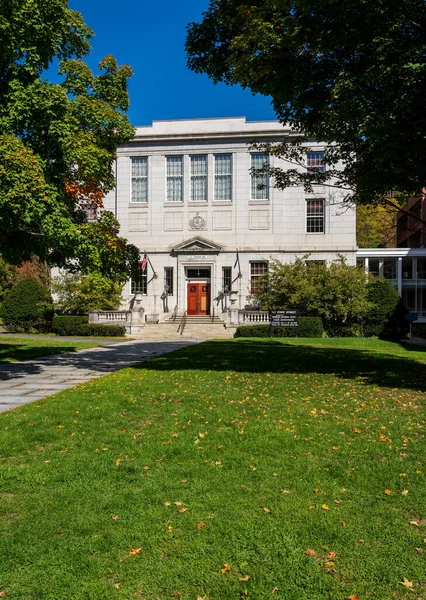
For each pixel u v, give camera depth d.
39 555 3.52
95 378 11.50
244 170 34.97
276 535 3.76
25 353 17.64
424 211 41.84
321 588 3.16
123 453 5.68
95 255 12.44
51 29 12.09
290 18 9.54
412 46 8.80
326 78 10.28
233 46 10.38
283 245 34.53
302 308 29.28
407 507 4.26
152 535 3.77
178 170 35.91
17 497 4.48
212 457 5.52
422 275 41.81
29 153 11.05
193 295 35.72
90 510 4.19
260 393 9.16
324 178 12.94
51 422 7.08
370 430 6.61
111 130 14.61
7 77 12.36
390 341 25.38
